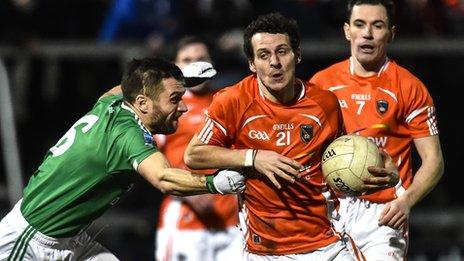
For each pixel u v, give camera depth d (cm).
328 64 2800
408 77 1950
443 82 2858
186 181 1653
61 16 3061
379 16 1936
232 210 2486
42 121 2919
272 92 1744
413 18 2994
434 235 2827
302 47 2794
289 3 2991
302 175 1764
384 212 1841
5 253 1814
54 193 1780
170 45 2839
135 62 1770
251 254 1836
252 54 1716
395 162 1953
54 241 1808
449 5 3155
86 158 1752
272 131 1756
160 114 1752
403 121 1950
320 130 1759
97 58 2848
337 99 1791
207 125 1756
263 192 1777
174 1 2966
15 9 3016
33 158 2909
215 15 2980
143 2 2973
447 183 2903
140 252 2828
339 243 1808
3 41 2883
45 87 2889
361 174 1680
